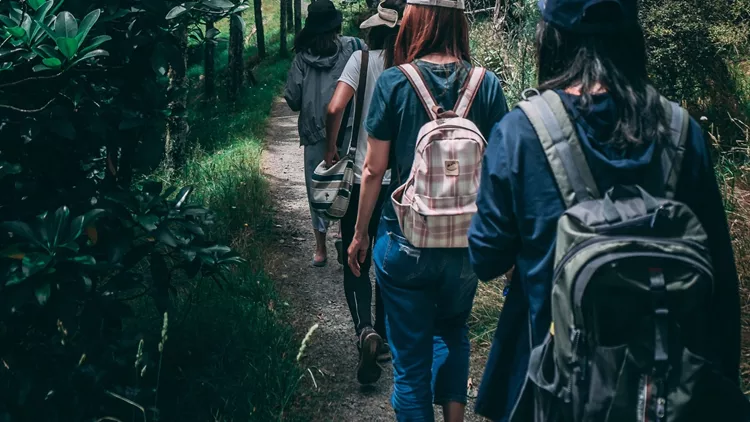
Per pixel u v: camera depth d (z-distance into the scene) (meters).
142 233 2.87
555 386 1.48
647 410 1.39
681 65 5.60
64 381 2.57
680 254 1.39
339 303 4.55
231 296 4.08
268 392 3.26
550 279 1.58
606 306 1.40
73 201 2.72
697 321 1.41
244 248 5.08
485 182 1.66
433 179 2.31
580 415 1.43
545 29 1.67
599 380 1.40
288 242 5.72
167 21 2.76
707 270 1.39
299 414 3.30
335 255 5.41
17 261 2.44
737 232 3.73
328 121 3.49
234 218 5.82
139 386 2.76
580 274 1.40
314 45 4.62
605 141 1.54
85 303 2.69
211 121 14.48
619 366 1.39
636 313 1.39
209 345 3.52
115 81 2.79
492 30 7.98
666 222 1.43
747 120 5.21
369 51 3.41
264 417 3.08
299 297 4.62
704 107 5.63
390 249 2.51
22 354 2.64
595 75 1.56
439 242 2.34
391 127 2.48
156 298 2.86
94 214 2.48
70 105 2.66
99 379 2.55
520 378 1.73
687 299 1.38
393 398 2.62
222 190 6.47
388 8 3.17
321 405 3.40
